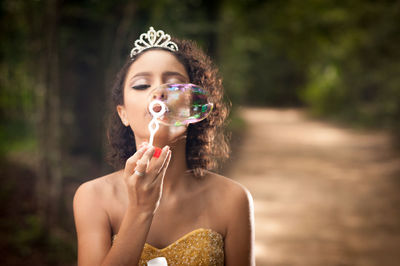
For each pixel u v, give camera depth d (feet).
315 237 16.72
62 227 14.24
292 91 108.47
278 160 34.94
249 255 4.46
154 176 3.68
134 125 4.26
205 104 4.17
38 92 15.85
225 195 4.48
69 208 15.65
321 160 35.19
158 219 4.33
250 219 4.50
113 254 3.63
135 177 3.63
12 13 16.22
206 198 4.46
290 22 46.73
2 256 11.94
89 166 21.49
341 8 45.68
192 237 4.21
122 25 19.13
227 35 57.26
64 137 19.47
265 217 19.38
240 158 35.06
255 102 109.09
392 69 52.37
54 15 13.66
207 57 5.07
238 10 46.37
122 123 4.93
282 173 29.68
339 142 45.55
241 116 65.92
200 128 4.84
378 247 15.71
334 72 69.92
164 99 3.97
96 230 4.16
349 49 59.98
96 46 21.22
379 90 56.80
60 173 14.40
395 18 49.57
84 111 22.41
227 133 5.26
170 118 3.96
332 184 26.48
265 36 53.83
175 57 4.41
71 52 21.04
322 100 72.02
